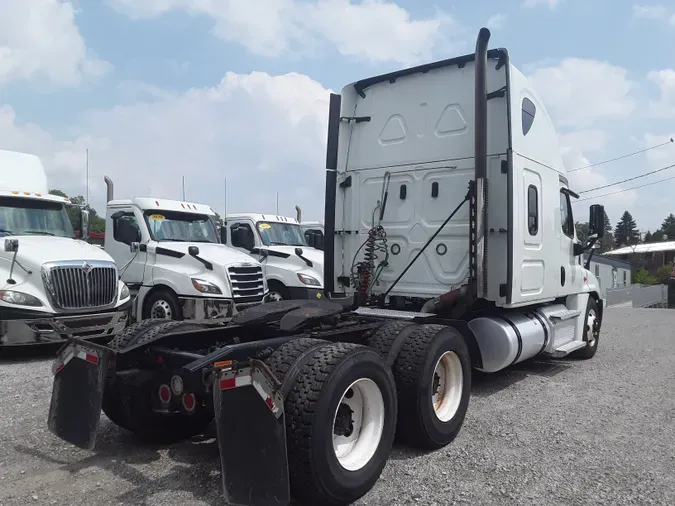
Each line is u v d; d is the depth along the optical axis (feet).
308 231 51.39
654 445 16.51
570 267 27.68
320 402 11.84
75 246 32.04
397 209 24.00
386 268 24.16
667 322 50.72
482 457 15.49
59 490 13.08
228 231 47.67
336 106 24.84
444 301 21.17
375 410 13.70
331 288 25.20
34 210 34.04
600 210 28.40
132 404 15.67
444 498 12.87
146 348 15.28
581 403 21.12
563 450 16.05
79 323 29.55
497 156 21.65
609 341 37.86
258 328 17.60
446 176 22.88
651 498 12.96
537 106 24.14
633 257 229.45
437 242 22.90
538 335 24.02
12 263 28.86
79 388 14.29
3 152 34.81
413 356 15.80
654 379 25.43
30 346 32.68
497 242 21.63
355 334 16.97
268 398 11.38
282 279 43.65
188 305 35.40
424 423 15.53
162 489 13.17
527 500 12.80
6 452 15.44
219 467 14.56
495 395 22.31
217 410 11.63
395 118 24.31
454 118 22.80
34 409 19.24
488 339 21.74
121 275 38.65
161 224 38.91
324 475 11.79
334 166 25.04
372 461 13.19
